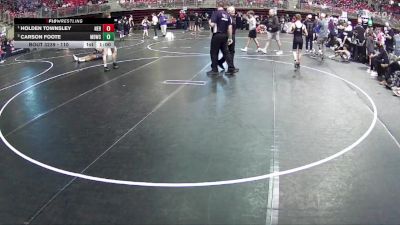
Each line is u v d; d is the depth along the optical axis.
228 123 8.74
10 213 5.36
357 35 17.20
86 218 5.21
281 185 5.98
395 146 7.54
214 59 13.86
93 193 5.83
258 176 6.26
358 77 13.73
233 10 13.73
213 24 13.47
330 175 6.32
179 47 22.19
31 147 7.68
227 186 5.95
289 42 24.89
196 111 9.62
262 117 9.14
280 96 10.94
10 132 8.57
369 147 7.48
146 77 13.60
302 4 41.19
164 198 5.64
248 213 5.24
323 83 12.62
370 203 5.52
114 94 11.41
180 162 6.80
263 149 7.32
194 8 40.06
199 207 5.40
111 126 8.72
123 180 6.20
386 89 12.04
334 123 8.81
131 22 33.47
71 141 7.91
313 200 5.57
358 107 10.08
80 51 21.62
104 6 33.62
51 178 6.34
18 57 20.30
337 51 17.80
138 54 19.47
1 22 27.56
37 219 5.22
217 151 7.25
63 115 9.64
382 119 9.16
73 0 34.41
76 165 6.79
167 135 8.09
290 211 5.29
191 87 11.98
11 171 6.62
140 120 9.05
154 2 38.53
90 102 10.67
